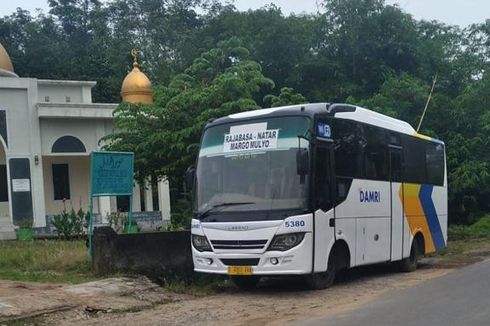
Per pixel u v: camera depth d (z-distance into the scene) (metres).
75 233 24.55
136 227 19.62
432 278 13.52
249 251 11.14
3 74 30.95
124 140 19.41
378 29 31.09
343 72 31.61
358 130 13.25
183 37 50.41
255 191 11.45
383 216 14.00
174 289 12.38
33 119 29.16
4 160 31.08
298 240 11.01
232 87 18.41
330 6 31.86
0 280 12.12
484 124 25.75
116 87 46.62
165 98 19.58
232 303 10.95
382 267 15.66
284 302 10.87
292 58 32.56
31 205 28.80
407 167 15.48
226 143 12.06
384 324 8.17
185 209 22.25
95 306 10.20
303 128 11.49
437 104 27.50
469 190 28.16
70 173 33.00
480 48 31.19
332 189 11.92
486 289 11.00
